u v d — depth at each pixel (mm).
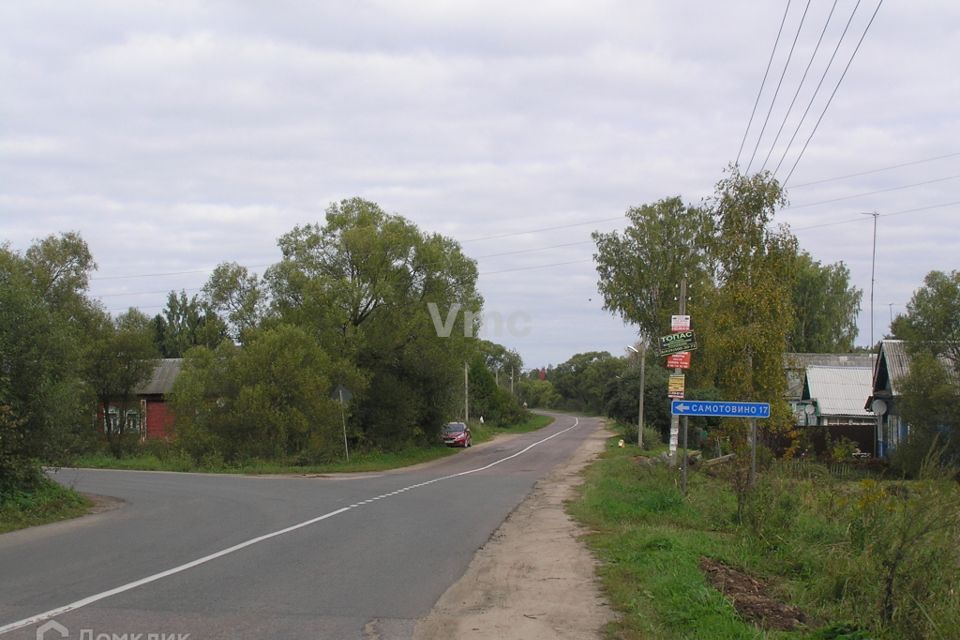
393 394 41531
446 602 8641
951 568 8703
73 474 28438
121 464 34156
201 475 28891
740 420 22750
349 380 36938
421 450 43969
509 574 10188
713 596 8156
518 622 7840
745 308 22828
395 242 39500
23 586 9188
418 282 41438
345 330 39688
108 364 38969
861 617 8172
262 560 10953
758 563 11000
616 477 22906
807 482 15773
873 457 36938
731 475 16250
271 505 18141
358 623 7688
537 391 131250
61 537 13141
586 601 8734
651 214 48469
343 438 37531
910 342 32406
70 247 40250
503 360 101750
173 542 12531
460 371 46812
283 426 33719
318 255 40531
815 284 62688
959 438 28844
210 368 34625
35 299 17469
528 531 14039
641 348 47969
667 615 7785
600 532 13641
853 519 10805
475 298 42594
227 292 43844
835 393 48750
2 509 15086
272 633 7285
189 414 34656
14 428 15961
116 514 16422
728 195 23469
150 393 52875
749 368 22688
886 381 40500
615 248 49156
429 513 16672
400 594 8977
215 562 10773
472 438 59062
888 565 8727
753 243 23109
